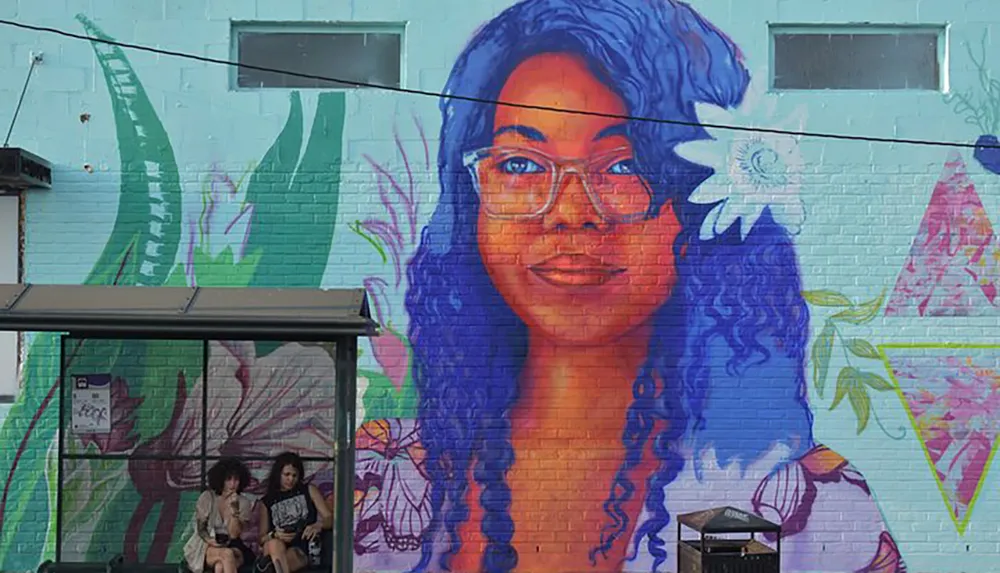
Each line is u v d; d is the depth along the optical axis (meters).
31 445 9.57
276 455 8.40
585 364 9.64
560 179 9.70
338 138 9.68
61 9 9.70
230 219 9.62
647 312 9.66
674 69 9.73
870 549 9.55
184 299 7.66
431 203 9.67
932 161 9.70
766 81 9.72
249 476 8.34
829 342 9.63
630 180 9.70
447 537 9.55
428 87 9.71
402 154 9.69
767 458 9.59
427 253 9.65
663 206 9.70
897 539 9.56
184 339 8.12
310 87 9.80
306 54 9.85
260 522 8.21
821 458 9.59
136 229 9.62
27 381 9.59
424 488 9.55
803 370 9.62
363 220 9.65
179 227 9.62
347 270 9.62
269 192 9.66
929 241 9.67
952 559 9.55
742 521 7.63
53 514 9.54
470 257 9.66
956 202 9.68
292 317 7.31
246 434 8.40
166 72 9.70
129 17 9.70
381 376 9.59
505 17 9.73
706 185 9.70
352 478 7.65
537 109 9.70
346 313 7.44
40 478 9.55
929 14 9.80
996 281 9.65
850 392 9.62
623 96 9.72
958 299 9.65
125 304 7.51
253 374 8.45
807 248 9.68
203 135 9.67
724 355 9.64
